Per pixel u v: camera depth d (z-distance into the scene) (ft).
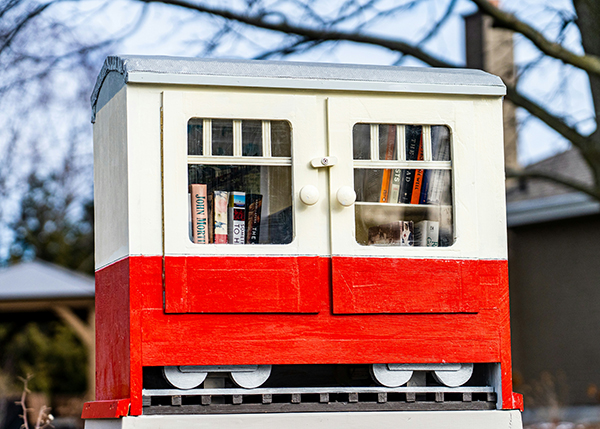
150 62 10.01
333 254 10.17
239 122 10.25
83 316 45.68
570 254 42.27
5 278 41.29
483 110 10.94
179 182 9.88
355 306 10.12
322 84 10.34
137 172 9.82
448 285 10.44
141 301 9.62
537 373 43.27
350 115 10.44
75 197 75.51
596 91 24.25
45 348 58.39
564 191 43.21
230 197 10.21
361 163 10.53
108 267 10.93
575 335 41.57
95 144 12.37
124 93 10.08
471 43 38.70
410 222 10.64
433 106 10.75
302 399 10.84
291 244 10.09
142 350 9.55
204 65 10.12
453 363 10.48
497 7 24.11
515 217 44.04
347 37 25.03
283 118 10.26
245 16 24.38
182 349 9.65
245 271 9.90
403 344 10.27
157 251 9.75
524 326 44.29
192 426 9.65
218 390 9.94
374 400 10.61
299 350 9.96
